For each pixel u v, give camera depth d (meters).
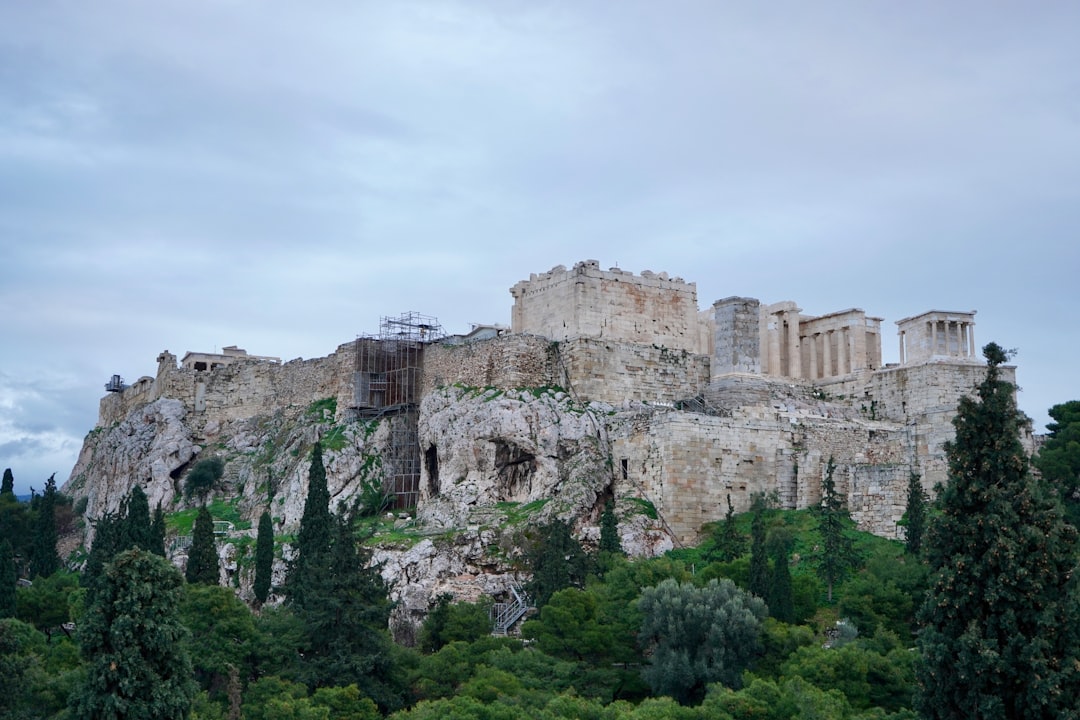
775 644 94.81
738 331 139.75
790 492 128.12
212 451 180.25
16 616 115.31
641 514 124.44
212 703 90.12
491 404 137.38
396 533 129.00
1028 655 73.00
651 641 98.12
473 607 107.88
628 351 141.75
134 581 82.50
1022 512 76.69
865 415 140.88
